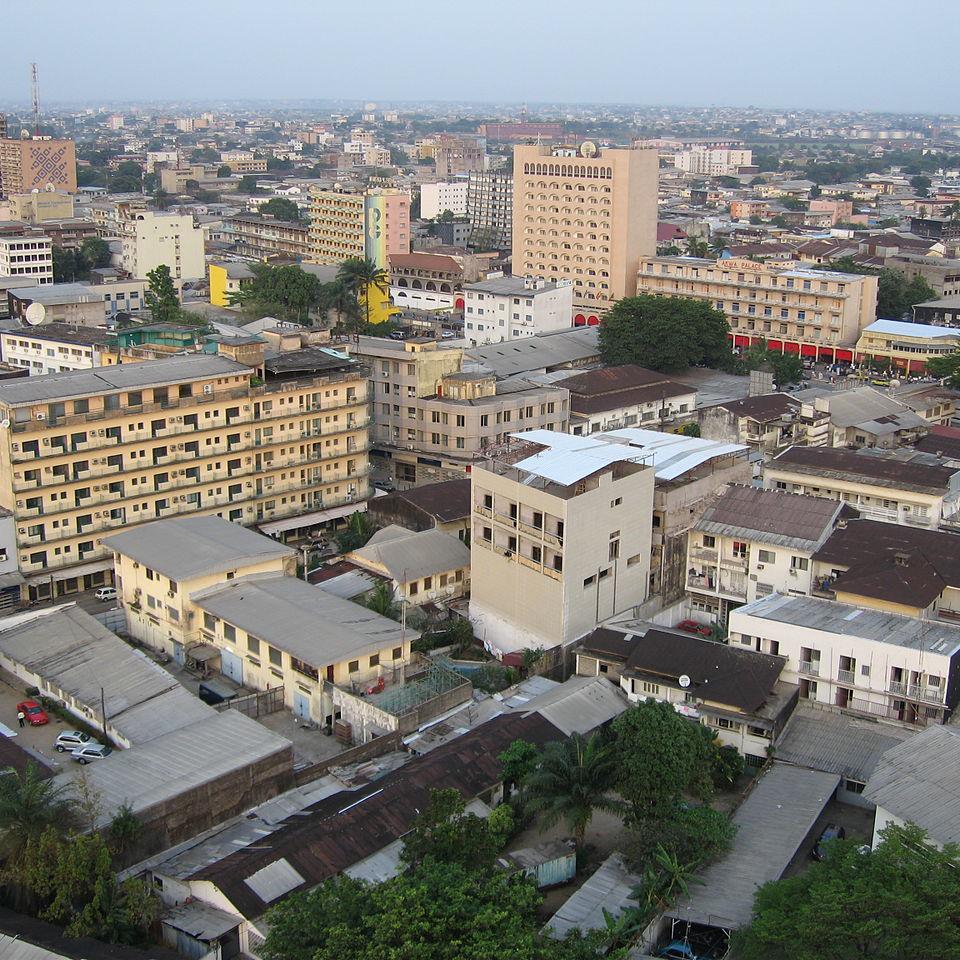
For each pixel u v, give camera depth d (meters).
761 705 98.56
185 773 87.94
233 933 74.12
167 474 138.62
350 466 156.75
